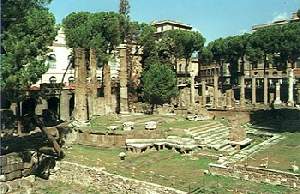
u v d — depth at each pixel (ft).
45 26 115.96
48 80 263.49
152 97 244.42
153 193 89.10
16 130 148.05
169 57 310.65
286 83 334.65
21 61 107.96
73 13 268.00
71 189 103.45
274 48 286.05
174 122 180.96
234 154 117.70
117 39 251.60
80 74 171.63
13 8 108.17
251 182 90.48
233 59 340.80
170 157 122.31
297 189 83.82
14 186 101.81
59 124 176.86
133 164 112.47
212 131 160.15
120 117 189.57
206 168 106.11
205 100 291.58
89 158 120.37
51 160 116.16
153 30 289.53
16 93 116.98
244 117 213.05
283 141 137.90
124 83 213.87
